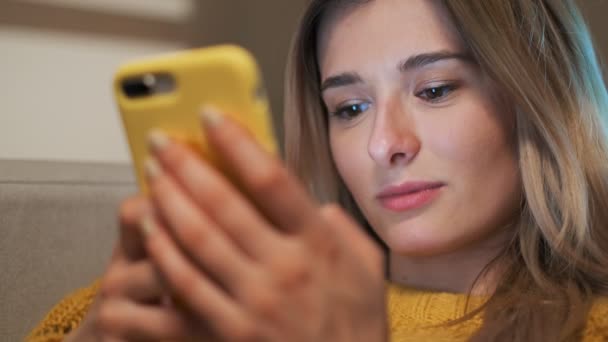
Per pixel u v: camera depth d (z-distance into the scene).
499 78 0.72
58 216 0.88
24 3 1.11
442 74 0.72
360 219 0.93
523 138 0.75
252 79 0.41
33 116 1.13
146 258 0.44
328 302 0.37
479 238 0.75
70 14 1.17
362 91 0.75
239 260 0.37
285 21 1.43
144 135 0.45
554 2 0.81
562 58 0.80
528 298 0.72
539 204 0.74
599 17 1.28
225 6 1.38
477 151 0.72
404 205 0.73
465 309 0.75
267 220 0.39
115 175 0.98
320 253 0.37
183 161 0.38
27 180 0.86
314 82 0.90
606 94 0.86
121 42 1.24
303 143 0.91
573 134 0.78
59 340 0.79
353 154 0.77
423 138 0.72
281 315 0.36
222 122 0.38
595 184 0.79
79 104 1.19
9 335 0.82
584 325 0.70
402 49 0.72
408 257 0.83
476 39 0.71
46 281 0.86
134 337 0.43
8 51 1.10
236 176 0.39
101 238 0.94
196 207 0.38
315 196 0.93
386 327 0.41
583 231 0.75
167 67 0.43
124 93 0.45
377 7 0.75
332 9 0.79
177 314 0.42
